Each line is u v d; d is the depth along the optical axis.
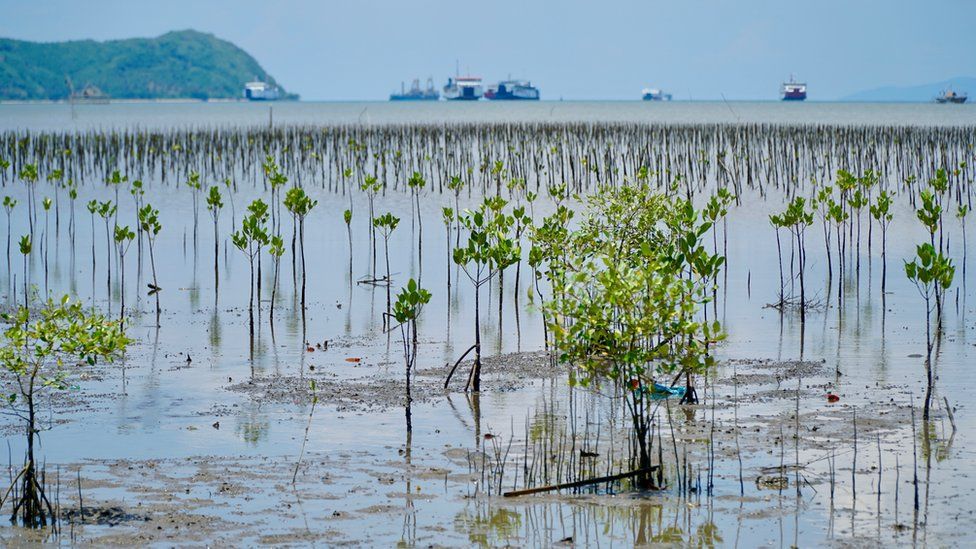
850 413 35.16
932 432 32.66
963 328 50.00
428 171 142.50
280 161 140.50
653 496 27.23
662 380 40.34
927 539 23.91
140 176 134.62
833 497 26.84
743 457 30.47
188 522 25.20
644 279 28.30
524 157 152.62
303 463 30.20
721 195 64.62
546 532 24.66
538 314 55.31
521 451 31.42
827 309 55.66
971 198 108.88
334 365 43.59
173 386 39.81
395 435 33.25
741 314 54.53
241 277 67.50
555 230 45.44
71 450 31.56
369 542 24.00
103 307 56.91
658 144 164.62
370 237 85.06
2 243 81.31
